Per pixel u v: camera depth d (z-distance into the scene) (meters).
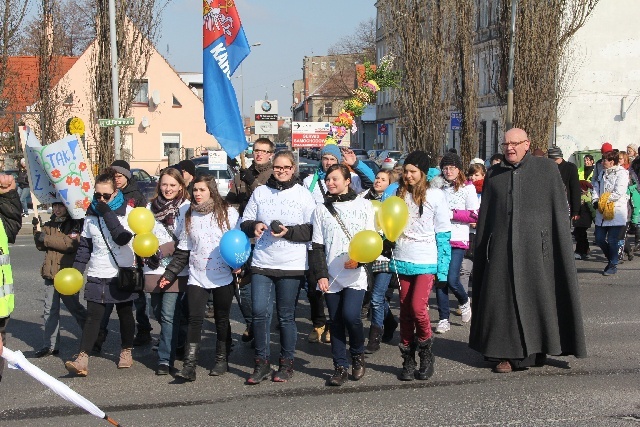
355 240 6.22
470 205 8.80
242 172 8.39
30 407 6.16
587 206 14.22
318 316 8.42
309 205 6.74
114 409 6.09
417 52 25.09
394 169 9.16
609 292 11.12
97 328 7.12
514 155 7.09
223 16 9.13
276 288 6.77
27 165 7.84
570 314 7.01
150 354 8.04
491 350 6.96
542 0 24.75
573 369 7.07
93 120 19.92
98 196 7.05
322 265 6.54
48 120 27.02
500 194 7.14
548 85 25.11
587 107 32.81
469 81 27.08
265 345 6.81
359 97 14.42
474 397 6.25
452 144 40.19
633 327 8.80
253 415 5.88
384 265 7.81
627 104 32.72
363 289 6.62
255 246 6.80
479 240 7.25
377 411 5.91
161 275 7.17
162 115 45.44
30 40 33.59
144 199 8.37
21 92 31.69
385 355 7.80
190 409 6.06
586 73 32.69
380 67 15.53
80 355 7.02
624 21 32.47
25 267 14.59
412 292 6.77
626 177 12.69
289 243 6.66
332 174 6.58
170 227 7.25
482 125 39.66
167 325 7.09
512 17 23.73
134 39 19.48
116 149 18.19
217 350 7.13
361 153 44.16
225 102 9.20
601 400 6.11
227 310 7.05
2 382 6.94
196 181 6.86
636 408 5.89
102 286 7.07
